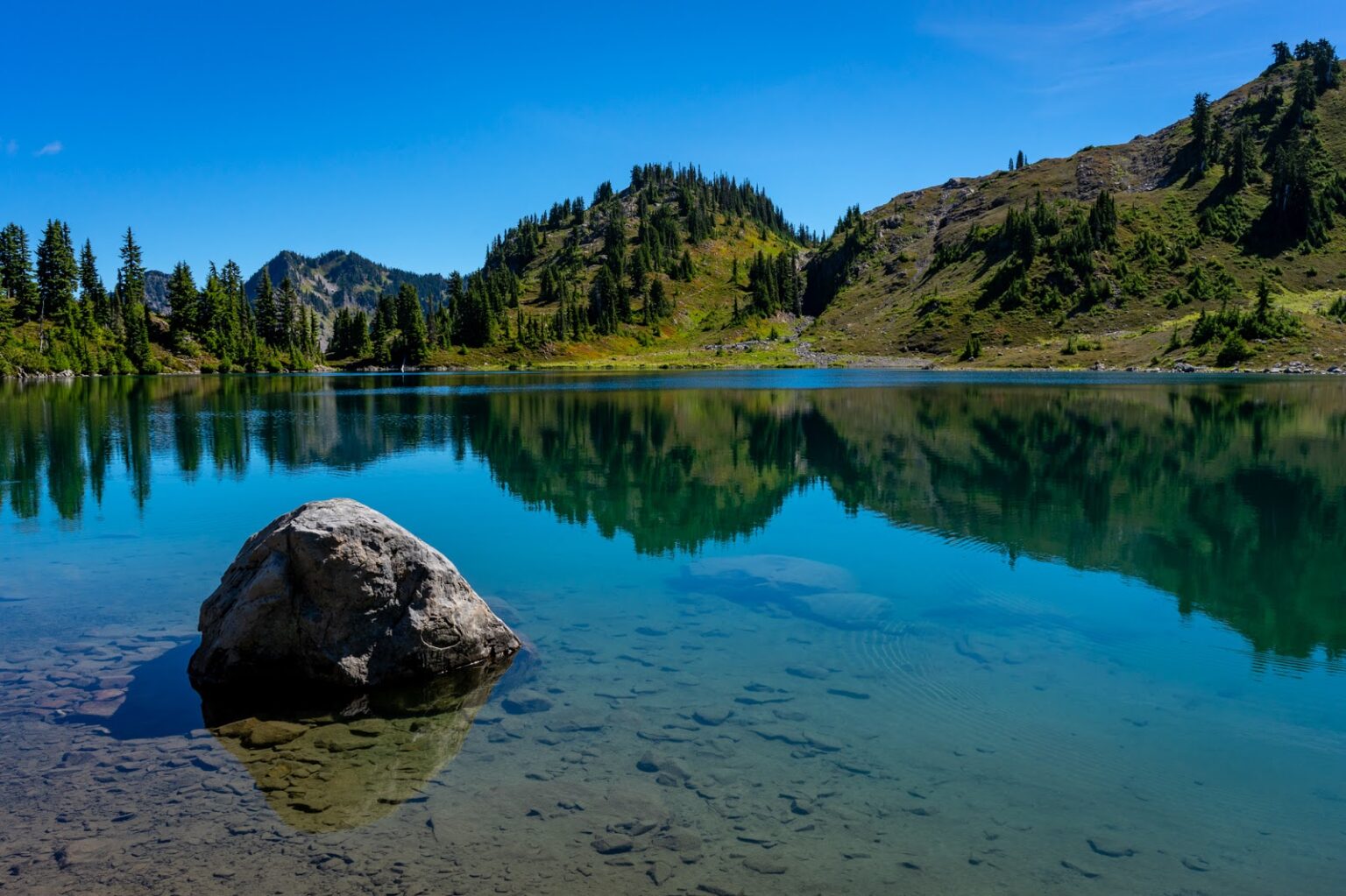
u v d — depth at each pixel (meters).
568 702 10.30
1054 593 15.65
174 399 72.94
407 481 29.06
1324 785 8.43
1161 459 35.22
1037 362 159.25
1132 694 10.81
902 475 31.23
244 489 26.81
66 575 15.95
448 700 10.37
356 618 10.72
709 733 9.46
